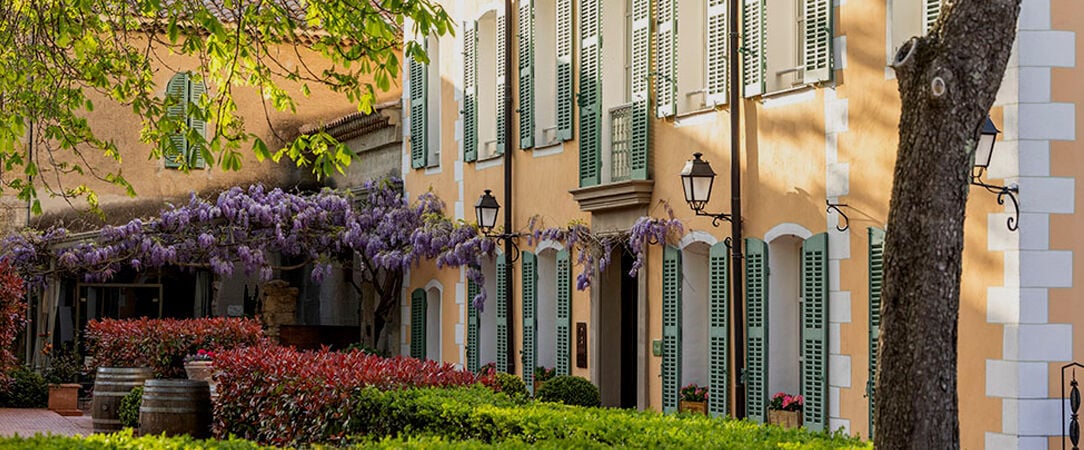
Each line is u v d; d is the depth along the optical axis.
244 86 28.27
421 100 24.72
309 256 26.86
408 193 25.39
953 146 7.39
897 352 7.49
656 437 9.78
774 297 15.33
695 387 16.78
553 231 19.31
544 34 20.55
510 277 21.08
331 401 13.40
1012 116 12.31
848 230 14.02
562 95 19.66
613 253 18.86
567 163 19.55
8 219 26.77
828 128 14.34
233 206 26.28
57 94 14.23
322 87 28.69
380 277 26.17
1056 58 12.30
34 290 26.58
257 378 15.05
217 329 24.05
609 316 18.92
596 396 18.06
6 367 24.00
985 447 12.53
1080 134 12.38
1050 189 12.30
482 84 22.62
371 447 9.62
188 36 12.90
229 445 9.78
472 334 22.56
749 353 15.49
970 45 7.38
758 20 15.38
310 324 27.92
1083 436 12.26
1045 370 12.27
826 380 14.30
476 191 22.67
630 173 17.95
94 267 26.41
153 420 16.47
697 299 17.05
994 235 12.49
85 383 26.77
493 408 11.58
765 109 15.38
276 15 13.27
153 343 23.64
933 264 7.40
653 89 17.59
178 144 27.66
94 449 9.27
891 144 13.47
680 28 17.08
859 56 13.92
